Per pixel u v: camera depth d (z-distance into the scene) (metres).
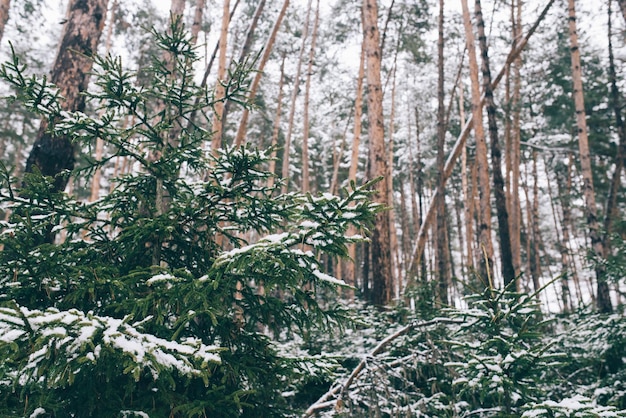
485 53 10.70
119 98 3.12
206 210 3.26
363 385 3.71
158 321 2.41
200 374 1.96
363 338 6.15
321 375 3.42
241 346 3.12
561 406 2.63
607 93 17.98
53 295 2.68
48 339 1.81
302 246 2.64
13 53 2.64
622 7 9.46
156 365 1.88
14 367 1.97
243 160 3.06
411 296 6.41
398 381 4.90
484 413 3.83
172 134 6.29
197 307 2.61
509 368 2.95
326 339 6.56
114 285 2.63
